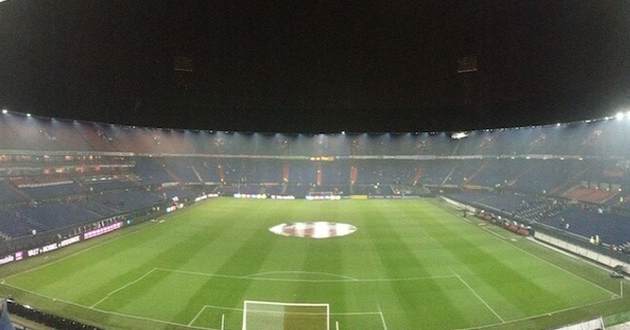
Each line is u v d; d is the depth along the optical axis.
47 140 62.06
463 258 35.03
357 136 103.75
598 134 66.50
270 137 103.44
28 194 49.44
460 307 24.41
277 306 20.95
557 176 66.19
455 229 47.94
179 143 94.88
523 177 73.38
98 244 40.03
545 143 76.00
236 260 34.41
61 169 61.22
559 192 59.94
